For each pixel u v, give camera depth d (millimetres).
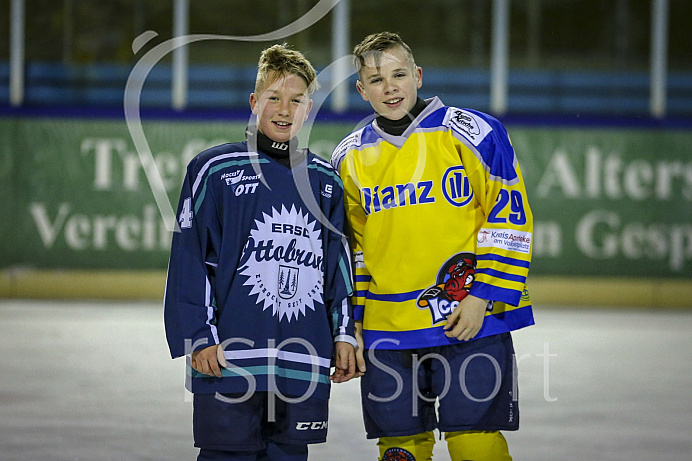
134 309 15570
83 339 11938
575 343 12289
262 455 4562
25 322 13688
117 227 16734
